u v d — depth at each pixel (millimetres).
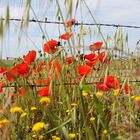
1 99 1351
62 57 1503
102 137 1048
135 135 868
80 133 1152
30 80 1561
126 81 1261
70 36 1344
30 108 1415
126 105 1193
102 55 1453
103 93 1331
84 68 1250
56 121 1262
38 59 1630
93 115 1313
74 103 1282
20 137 1260
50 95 1379
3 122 1085
